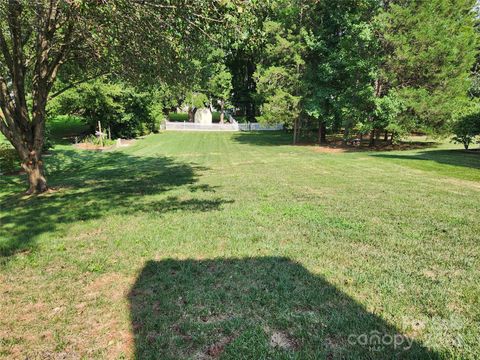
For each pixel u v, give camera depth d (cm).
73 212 752
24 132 1002
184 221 648
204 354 272
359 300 344
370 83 2084
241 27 617
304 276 400
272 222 622
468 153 1691
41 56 923
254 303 344
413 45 1944
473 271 401
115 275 424
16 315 341
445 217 616
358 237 527
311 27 2378
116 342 294
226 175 1238
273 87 2409
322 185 960
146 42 768
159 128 4259
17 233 605
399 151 1962
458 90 1995
